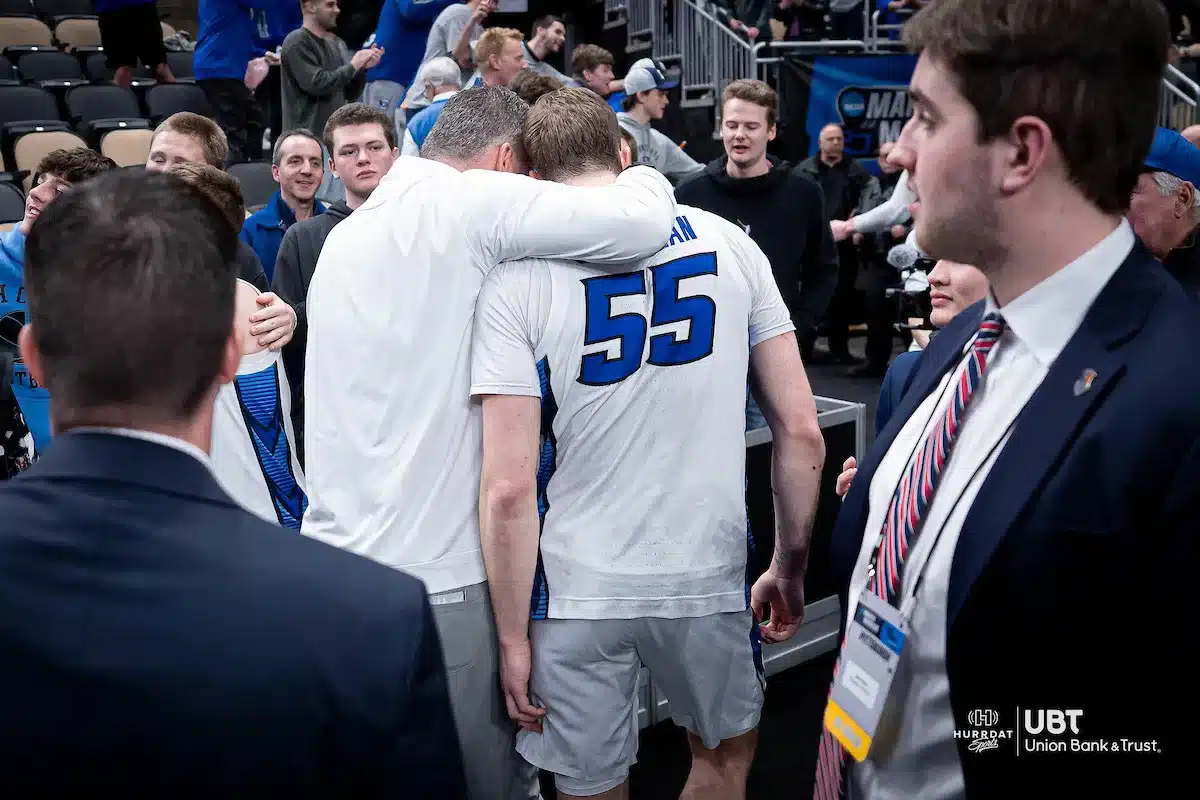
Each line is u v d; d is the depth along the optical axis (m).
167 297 0.76
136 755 0.68
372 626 0.73
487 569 1.56
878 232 5.93
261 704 0.69
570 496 1.58
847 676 1.01
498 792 1.67
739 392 1.62
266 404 1.81
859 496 1.09
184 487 0.76
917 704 0.94
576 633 1.57
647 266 1.54
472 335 1.55
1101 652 0.81
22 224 2.53
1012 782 0.86
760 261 1.68
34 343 0.78
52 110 6.80
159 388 0.76
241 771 0.69
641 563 1.57
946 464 0.94
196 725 0.68
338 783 0.71
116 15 7.41
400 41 6.21
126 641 0.69
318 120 5.58
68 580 0.70
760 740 2.53
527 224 1.49
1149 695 0.80
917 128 0.87
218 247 0.80
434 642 0.76
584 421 1.55
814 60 6.89
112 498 0.74
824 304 3.77
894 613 0.95
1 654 0.68
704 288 1.57
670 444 1.56
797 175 3.66
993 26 0.80
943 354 1.07
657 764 2.45
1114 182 0.82
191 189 0.82
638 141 4.82
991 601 0.85
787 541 1.75
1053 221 0.84
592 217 1.48
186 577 0.72
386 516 1.56
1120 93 0.79
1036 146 0.81
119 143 6.12
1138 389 0.80
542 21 5.56
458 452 1.57
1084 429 0.82
